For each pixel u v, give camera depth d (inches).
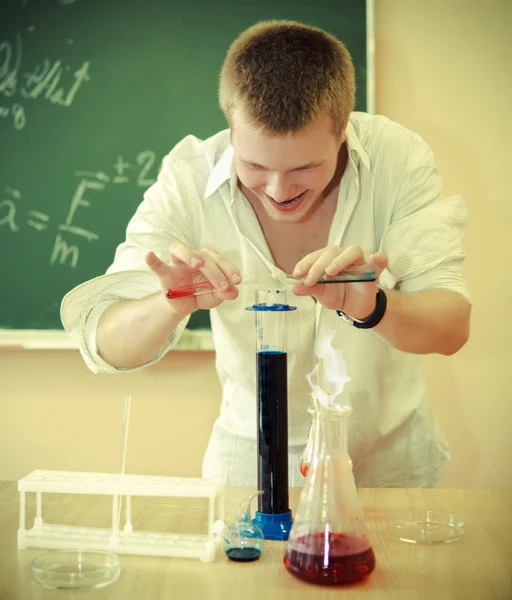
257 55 45.1
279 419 42.0
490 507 47.7
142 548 40.0
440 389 92.0
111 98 91.3
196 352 93.0
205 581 36.6
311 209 60.0
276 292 41.7
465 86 90.0
